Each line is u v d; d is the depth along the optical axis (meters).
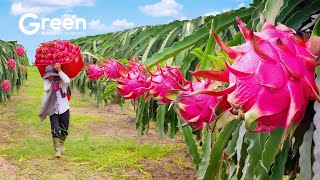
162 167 3.90
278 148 0.72
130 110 7.16
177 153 4.32
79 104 7.85
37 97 9.02
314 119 0.63
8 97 8.05
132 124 6.01
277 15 0.95
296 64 0.48
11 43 8.90
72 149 4.34
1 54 7.59
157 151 4.33
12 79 8.12
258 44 0.50
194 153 1.50
